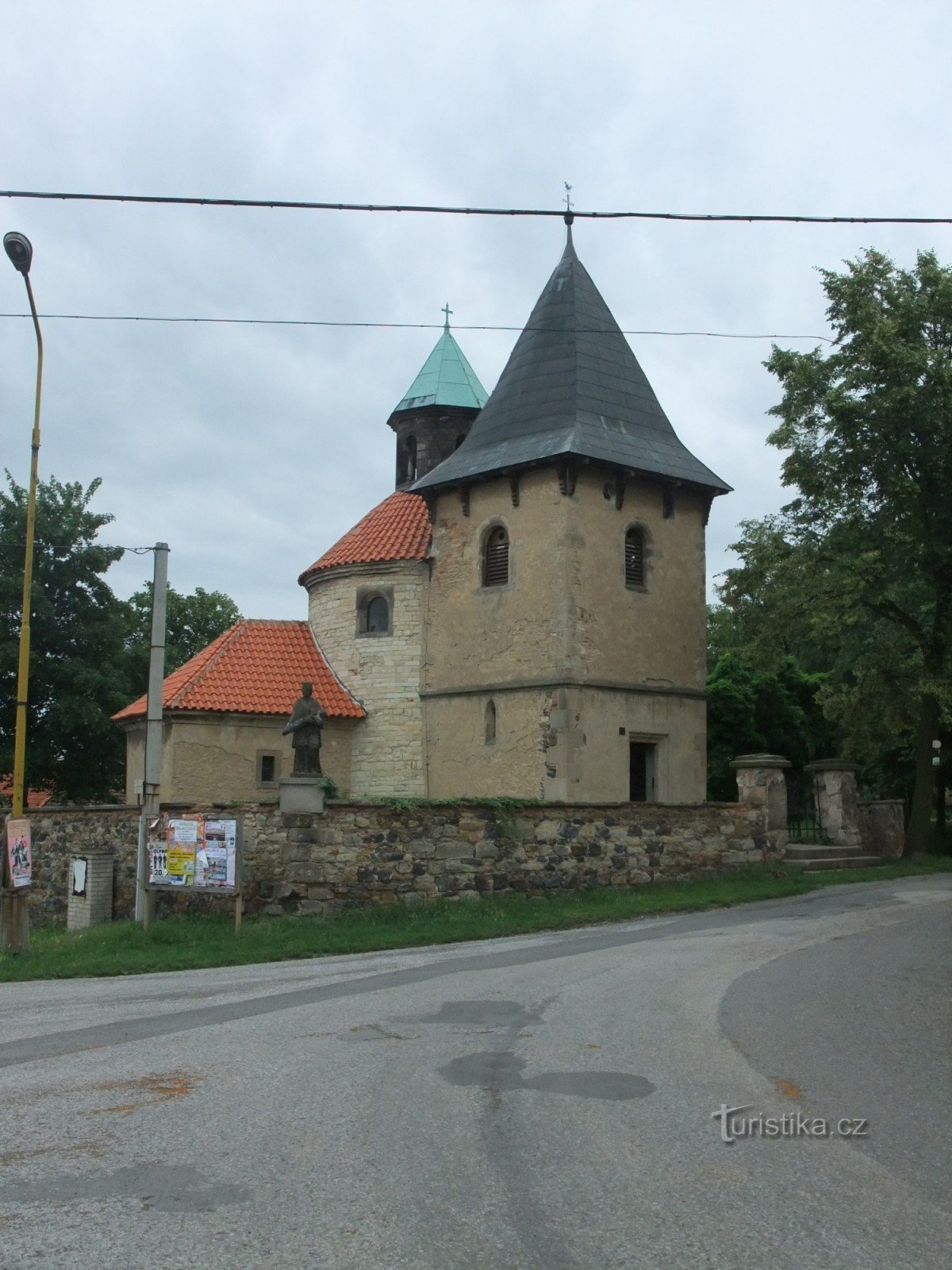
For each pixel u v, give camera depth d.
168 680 28.92
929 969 11.78
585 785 24.52
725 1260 4.56
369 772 27.95
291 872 18.17
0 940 15.98
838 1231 4.86
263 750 27.05
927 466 25.05
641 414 27.58
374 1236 4.79
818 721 39.34
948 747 33.59
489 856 19.19
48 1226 4.93
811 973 11.57
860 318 25.16
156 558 18.34
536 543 25.58
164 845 17.56
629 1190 5.34
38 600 35.84
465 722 26.59
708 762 36.78
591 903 18.77
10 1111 6.84
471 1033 8.94
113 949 15.91
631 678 25.75
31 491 16.70
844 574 24.97
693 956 13.00
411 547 28.58
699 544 27.73
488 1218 4.98
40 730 36.53
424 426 34.56
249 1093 7.16
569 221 11.93
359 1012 10.03
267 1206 5.15
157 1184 5.46
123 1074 7.78
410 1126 6.36
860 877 22.36
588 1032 8.90
